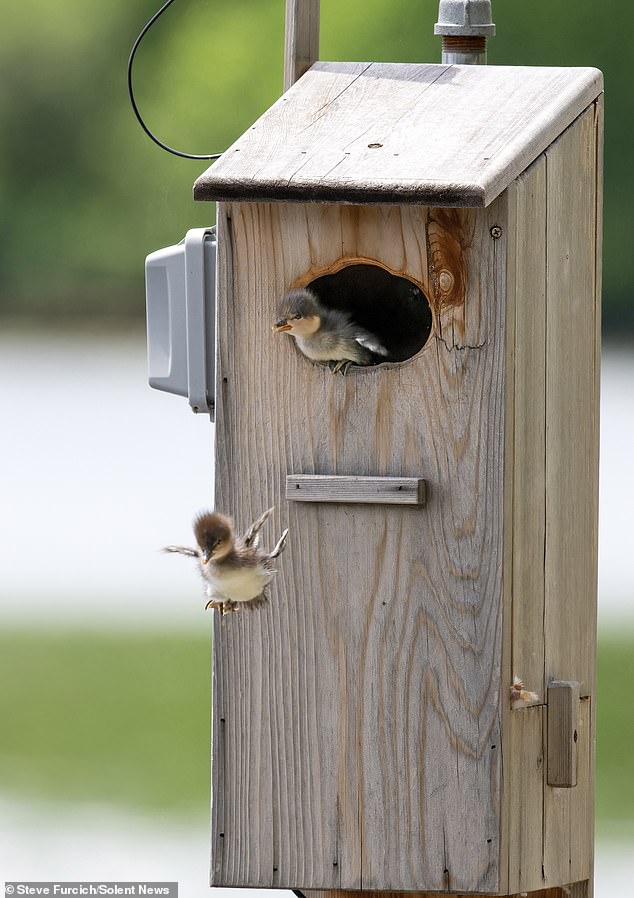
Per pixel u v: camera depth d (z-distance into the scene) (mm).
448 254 9445
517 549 9641
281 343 9711
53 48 49000
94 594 26969
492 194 9148
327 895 10391
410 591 9617
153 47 45625
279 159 9648
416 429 9578
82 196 47625
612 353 38969
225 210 9695
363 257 9578
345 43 42562
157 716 23125
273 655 9797
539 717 10031
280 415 9734
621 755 21688
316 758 9781
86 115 48406
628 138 42500
